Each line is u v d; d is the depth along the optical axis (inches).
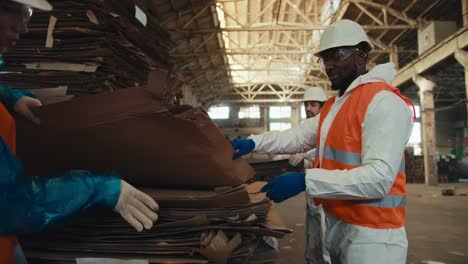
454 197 379.2
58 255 43.4
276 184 50.3
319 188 48.7
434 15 458.6
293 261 145.3
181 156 45.6
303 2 505.0
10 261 35.1
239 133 918.4
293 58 736.3
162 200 44.2
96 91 58.5
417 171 637.3
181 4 435.8
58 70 58.5
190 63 645.9
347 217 54.5
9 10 30.9
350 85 56.0
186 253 43.6
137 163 47.4
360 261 52.3
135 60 70.5
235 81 841.5
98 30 60.5
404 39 552.7
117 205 37.9
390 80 55.6
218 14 492.7
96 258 42.1
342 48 56.1
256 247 50.8
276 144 71.8
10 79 59.5
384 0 456.8
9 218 33.3
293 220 245.1
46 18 59.6
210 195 46.3
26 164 48.3
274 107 940.6
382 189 47.5
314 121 73.4
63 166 48.3
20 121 43.3
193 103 822.5
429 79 467.2
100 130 42.6
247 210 46.5
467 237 188.9
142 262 41.8
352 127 53.1
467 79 357.1
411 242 177.9
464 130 887.1
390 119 49.0
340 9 454.3
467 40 346.3
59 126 42.6
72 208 35.9
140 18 70.8
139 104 40.6
